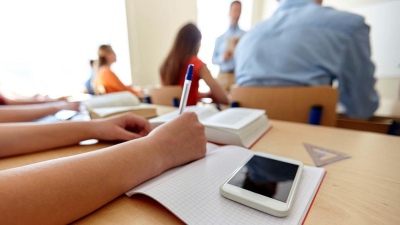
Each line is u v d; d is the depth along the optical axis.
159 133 0.38
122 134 0.51
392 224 0.25
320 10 0.98
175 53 1.41
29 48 1.87
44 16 1.92
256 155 0.40
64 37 2.07
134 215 0.26
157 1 2.77
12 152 0.44
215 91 1.37
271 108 0.99
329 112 0.86
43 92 1.96
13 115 0.75
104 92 2.01
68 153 0.46
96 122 0.53
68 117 0.74
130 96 0.99
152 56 2.86
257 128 0.60
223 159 0.40
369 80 1.03
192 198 0.28
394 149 0.49
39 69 1.95
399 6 2.24
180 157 0.38
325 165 0.41
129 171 0.30
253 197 0.27
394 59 2.30
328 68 0.93
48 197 0.23
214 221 0.24
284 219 0.24
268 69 1.05
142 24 2.67
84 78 2.29
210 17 3.48
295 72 0.98
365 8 2.48
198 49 1.44
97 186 0.27
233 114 0.66
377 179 0.35
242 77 1.18
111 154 0.31
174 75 1.43
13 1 1.73
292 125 0.72
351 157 0.44
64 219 0.24
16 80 1.81
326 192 0.31
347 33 0.91
